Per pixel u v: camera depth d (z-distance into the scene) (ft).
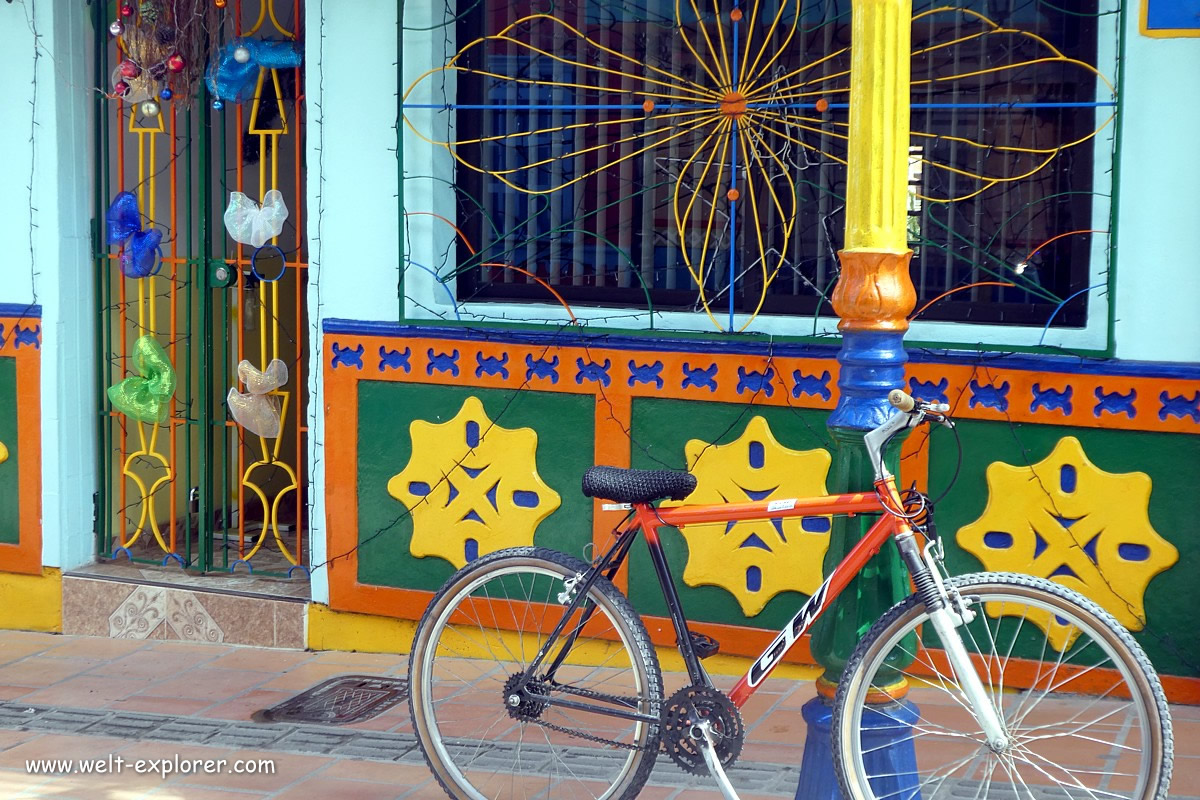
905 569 12.77
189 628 20.47
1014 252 17.26
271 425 20.57
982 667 17.15
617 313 18.53
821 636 12.74
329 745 16.28
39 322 20.77
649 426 18.21
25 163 20.65
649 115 18.56
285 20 22.62
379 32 18.86
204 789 14.98
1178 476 16.37
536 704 13.58
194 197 22.30
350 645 19.84
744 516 12.78
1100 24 16.37
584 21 18.70
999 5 17.04
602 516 18.51
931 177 17.52
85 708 17.71
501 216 19.36
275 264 23.49
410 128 18.93
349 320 19.35
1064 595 11.67
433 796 14.73
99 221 21.16
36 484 21.01
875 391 12.29
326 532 19.75
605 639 18.26
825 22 17.67
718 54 18.20
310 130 19.27
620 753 15.65
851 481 12.44
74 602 20.98
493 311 19.07
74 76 20.68
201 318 21.08
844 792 12.12
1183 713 16.46
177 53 20.22
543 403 18.62
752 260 18.28
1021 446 16.85
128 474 21.52
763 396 17.67
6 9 20.51
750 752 15.75
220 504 23.41
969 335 17.12
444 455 19.11
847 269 12.29
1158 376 16.26
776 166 18.06
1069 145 16.51
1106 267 16.55
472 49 19.16
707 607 18.22
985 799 13.08
